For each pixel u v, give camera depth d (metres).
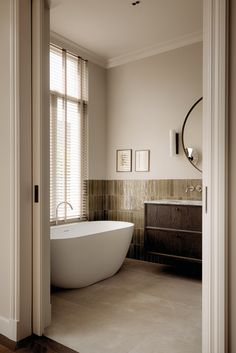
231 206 1.31
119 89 3.96
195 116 3.35
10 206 1.83
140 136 3.77
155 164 3.64
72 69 3.62
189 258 2.94
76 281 2.70
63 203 3.43
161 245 3.14
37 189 1.88
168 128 3.54
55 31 3.26
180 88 3.46
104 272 2.97
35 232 1.88
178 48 3.46
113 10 2.84
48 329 1.94
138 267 3.43
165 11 2.84
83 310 2.25
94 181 3.88
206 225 1.34
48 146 1.96
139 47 3.63
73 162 3.62
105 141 4.09
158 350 1.69
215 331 1.31
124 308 2.29
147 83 3.71
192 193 3.37
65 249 2.58
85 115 3.77
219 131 1.30
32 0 1.90
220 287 1.30
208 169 1.33
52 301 2.43
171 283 2.89
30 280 1.87
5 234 1.87
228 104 1.31
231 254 1.30
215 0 1.31
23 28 1.85
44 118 1.92
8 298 1.84
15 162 1.81
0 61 1.92
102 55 3.86
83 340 1.80
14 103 1.82
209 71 1.32
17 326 1.78
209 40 1.32
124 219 3.89
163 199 3.57
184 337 1.84
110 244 2.96
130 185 3.85
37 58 1.88
